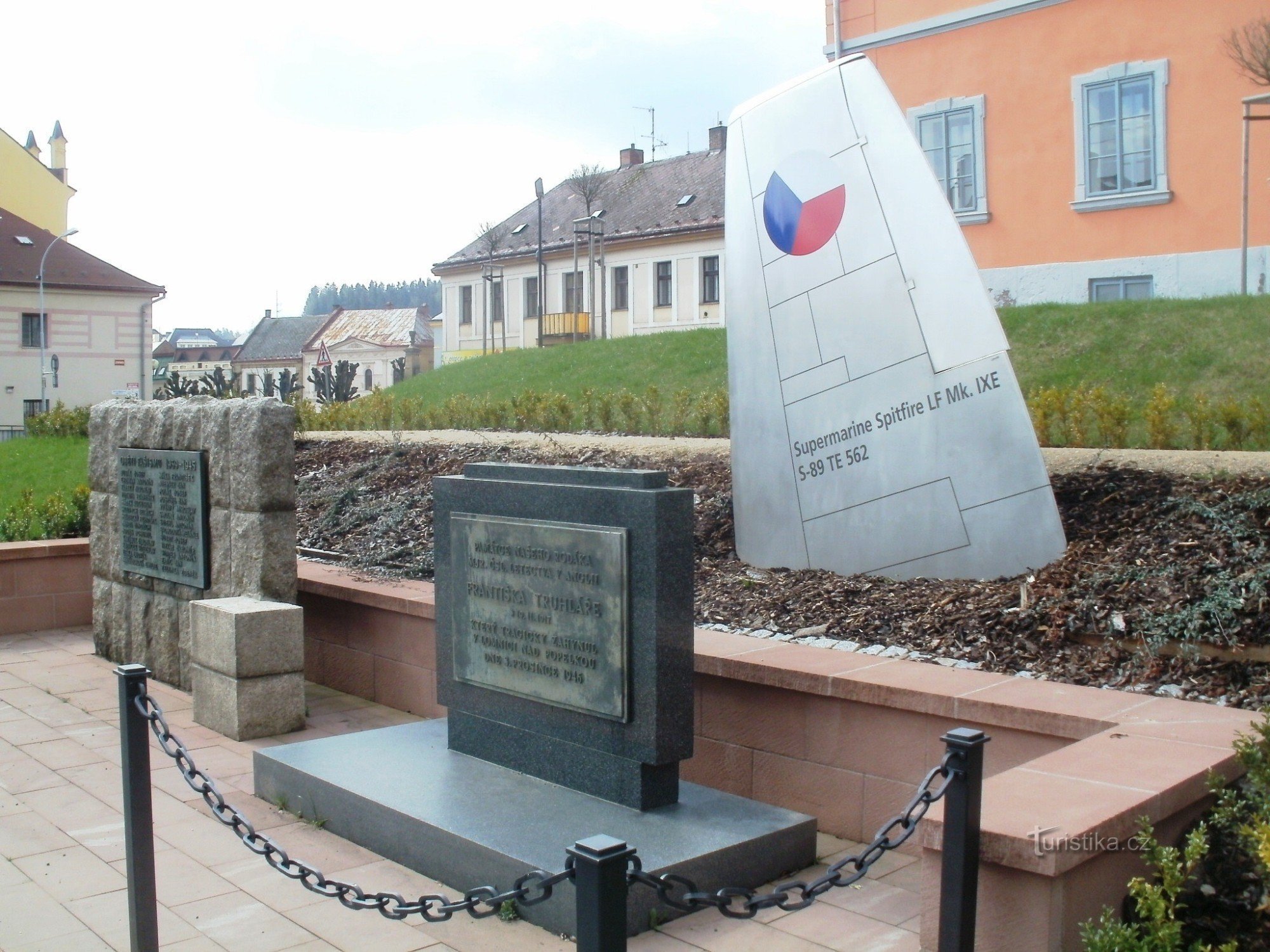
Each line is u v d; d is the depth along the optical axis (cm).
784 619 646
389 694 775
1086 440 952
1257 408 866
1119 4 1653
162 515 829
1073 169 1720
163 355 9206
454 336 4859
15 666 895
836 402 714
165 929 439
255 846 393
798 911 444
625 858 272
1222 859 360
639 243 4009
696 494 917
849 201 709
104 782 620
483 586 552
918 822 343
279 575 740
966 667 550
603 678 490
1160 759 394
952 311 671
